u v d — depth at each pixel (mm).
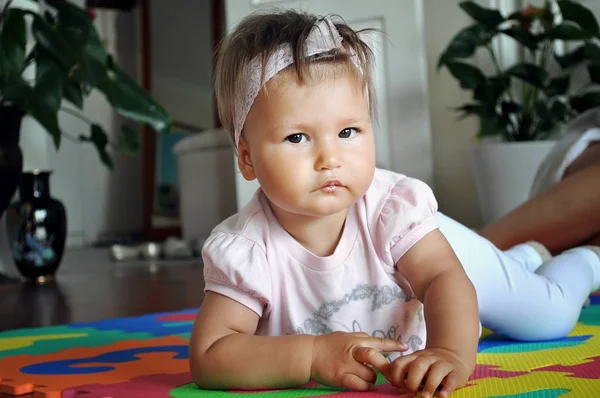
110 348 1306
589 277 1222
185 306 1946
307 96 857
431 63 3570
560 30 2906
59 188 5234
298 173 853
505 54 3336
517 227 1528
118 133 5793
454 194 3527
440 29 3549
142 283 2645
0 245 3201
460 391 802
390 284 955
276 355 847
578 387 790
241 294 934
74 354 1264
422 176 3238
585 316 1356
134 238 5715
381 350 825
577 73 3172
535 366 926
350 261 948
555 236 1513
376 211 959
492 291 1090
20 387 964
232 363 866
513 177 2895
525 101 3113
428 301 890
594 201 1479
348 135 873
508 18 3006
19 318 1904
